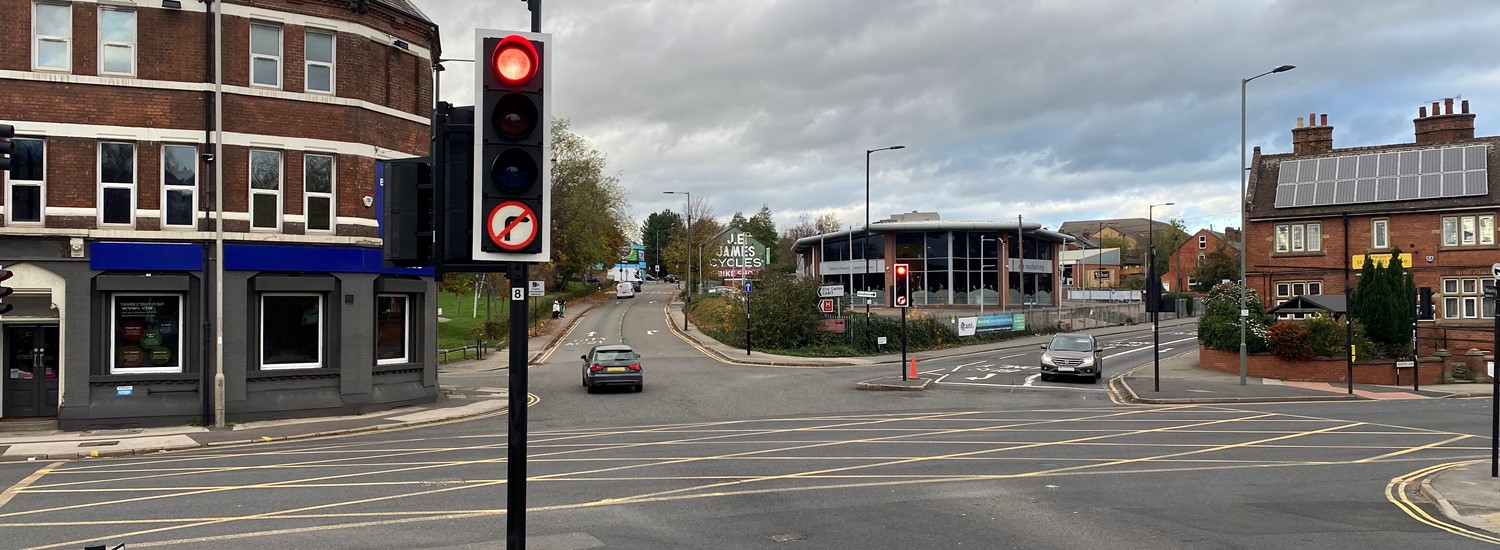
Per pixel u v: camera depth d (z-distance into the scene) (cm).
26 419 2233
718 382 3278
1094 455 1653
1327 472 1486
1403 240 4447
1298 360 3316
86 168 2203
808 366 4000
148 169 2250
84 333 2177
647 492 1302
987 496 1269
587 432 2075
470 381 3400
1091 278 12244
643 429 2119
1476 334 4097
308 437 2053
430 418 2341
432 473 1483
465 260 635
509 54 626
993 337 5503
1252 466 1541
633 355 3000
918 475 1440
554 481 1397
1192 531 1061
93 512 1188
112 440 1967
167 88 2262
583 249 8344
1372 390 3012
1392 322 3478
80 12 2217
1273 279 4772
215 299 2275
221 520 1129
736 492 1300
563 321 6581
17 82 2158
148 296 2275
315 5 2423
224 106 2314
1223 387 3008
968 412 2427
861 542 1008
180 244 2258
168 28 2275
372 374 2511
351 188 2459
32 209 2173
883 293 7494
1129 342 5259
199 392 2264
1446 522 1121
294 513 1166
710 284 10362
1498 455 1422
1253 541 1013
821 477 1423
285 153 2388
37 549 991
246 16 2352
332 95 2439
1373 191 4581
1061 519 1123
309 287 2378
